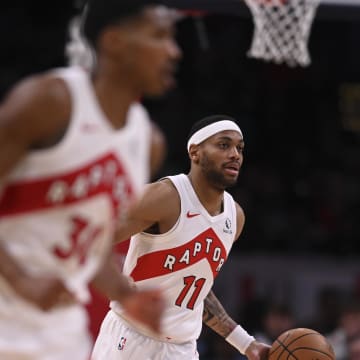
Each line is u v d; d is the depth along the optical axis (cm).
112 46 702
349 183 3684
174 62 731
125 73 709
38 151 688
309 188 3631
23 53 3669
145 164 764
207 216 1277
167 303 1280
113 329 1324
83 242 732
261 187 3591
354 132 3828
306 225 3469
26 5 3669
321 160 3738
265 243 3378
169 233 1254
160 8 715
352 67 3878
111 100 712
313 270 3012
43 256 712
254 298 2952
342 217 3544
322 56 3866
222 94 3734
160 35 710
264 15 1791
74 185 700
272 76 3775
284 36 1806
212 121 1284
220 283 2975
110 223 749
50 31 3672
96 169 705
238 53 3706
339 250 3388
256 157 3722
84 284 759
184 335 1299
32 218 707
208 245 1283
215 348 2559
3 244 692
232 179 1273
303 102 3825
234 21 3647
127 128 727
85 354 775
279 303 2686
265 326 2645
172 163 3572
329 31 3872
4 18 3684
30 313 717
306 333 1263
